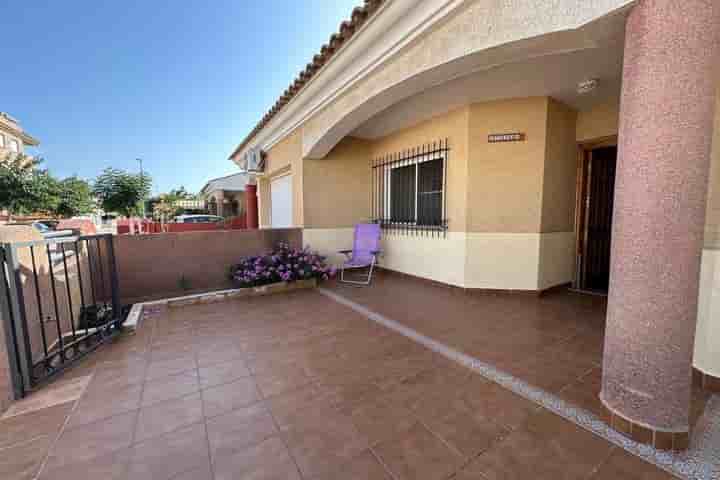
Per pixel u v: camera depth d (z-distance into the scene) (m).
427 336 2.73
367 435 1.48
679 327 1.31
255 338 2.73
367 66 3.18
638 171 1.36
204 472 1.26
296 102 4.65
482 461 1.31
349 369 2.15
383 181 5.64
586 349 2.43
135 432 1.51
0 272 1.74
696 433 1.47
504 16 2.02
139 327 3.01
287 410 1.69
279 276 4.43
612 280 1.51
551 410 1.66
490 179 3.93
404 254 5.25
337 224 5.58
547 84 3.31
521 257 3.91
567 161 4.09
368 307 3.62
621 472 1.24
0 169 12.12
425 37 2.60
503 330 2.85
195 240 4.20
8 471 1.27
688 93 1.24
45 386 1.95
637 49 1.35
